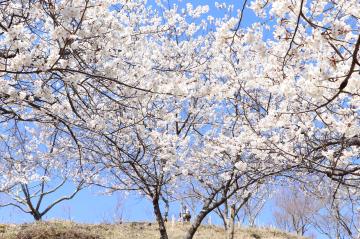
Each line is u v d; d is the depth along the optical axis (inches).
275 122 236.2
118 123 267.9
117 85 231.3
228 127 416.5
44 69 167.3
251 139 283.4
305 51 177.9
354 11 168.4
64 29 166.4
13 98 186.7
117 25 211.6
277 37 167.5
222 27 161.9
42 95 194.5
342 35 152.5
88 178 375.2
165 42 412.5
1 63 177.8
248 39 159.3
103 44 217.9
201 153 370.9
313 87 142.6
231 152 331.3
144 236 661.9
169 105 377.1
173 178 350.6
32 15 213.6
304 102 210.2
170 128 443.5
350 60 151.6
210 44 457.7
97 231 658.8
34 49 173.9
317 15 161.8
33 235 594.2
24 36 170.6
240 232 773.9
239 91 316.5
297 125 255.9
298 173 348.5
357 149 235.5
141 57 325.4
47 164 443.2
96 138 244.8
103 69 215.8
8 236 592.4
